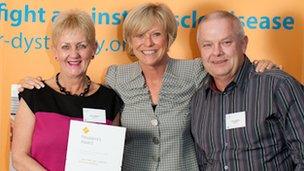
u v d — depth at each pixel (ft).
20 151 6.48
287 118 5.90
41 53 8.37
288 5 8.18
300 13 8.16
